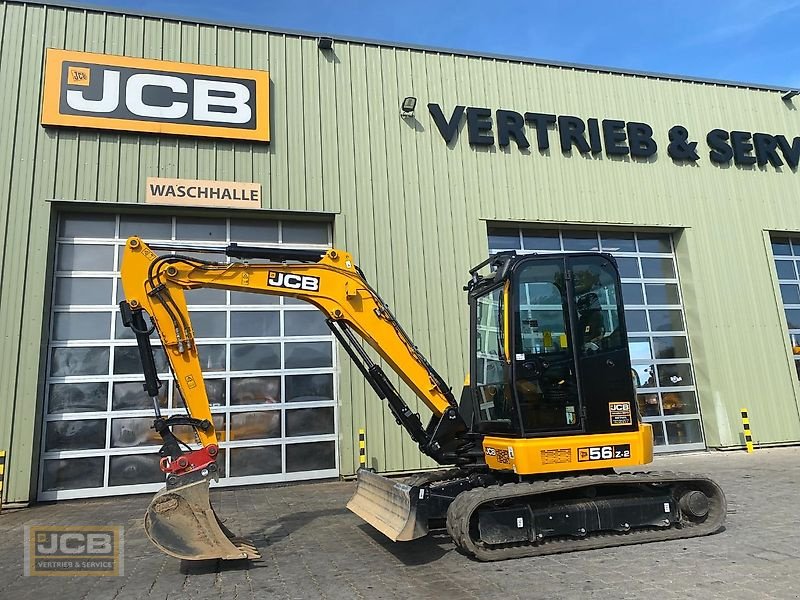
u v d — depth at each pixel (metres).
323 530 6.90
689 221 13.70
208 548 5.20
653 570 4.91
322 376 11.20
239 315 11.06
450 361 11.51
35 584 5.10
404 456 10.91
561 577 4.82
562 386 5.92
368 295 6.31
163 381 10.45
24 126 10.26
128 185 10.52
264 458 10.67
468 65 12.95
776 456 11.77
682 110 14.29
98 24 10.82
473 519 5.53
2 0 10.53
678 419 13.03
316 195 11.43
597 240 13.48
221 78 11.22
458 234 12.08
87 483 9.88
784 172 14.62
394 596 4.54
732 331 13.34
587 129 13.48
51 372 10.06
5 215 9.93
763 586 4.44
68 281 10.41
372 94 12.16
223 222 11.27
